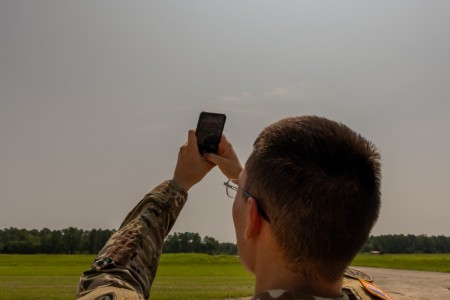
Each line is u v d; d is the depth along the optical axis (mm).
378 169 1383
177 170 1834
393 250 127875
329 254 1242
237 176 1829
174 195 1741
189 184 1815
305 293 1234
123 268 1489
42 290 20094
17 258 74938
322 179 1251
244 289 20875
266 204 1297
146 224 1637
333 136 1345
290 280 1277
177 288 21516
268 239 1298
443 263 55719
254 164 1359
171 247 120625
